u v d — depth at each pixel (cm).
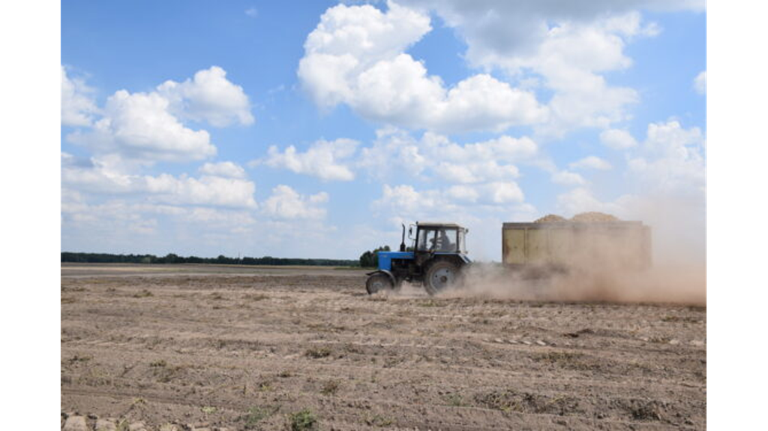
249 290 2044
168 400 562
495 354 764
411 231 1827
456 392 572
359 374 658
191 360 740
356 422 491
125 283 2462
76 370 674
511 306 1416
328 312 1273
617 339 894
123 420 495
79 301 1516
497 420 496
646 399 541
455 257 1808
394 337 905
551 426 482
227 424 489
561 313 1259
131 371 677
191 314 1229
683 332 968
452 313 1255
